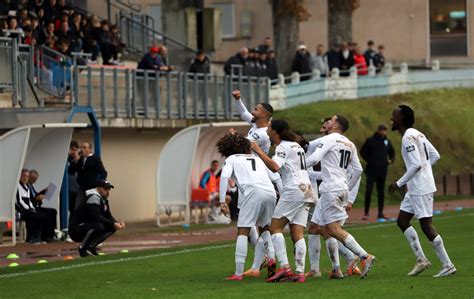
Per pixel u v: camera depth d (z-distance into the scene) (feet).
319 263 113.50
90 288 97.86
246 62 231.30
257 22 369.91
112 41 213.87
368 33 364.58
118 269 112.88
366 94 277.44
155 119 193.16
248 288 94.38
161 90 195.11
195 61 212.23
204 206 187.52
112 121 183.01
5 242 152.87
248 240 107.76
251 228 106.22
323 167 99.50
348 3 302.86
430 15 362.74
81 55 192.24
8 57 163.73
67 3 231.50
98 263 118.93
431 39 362.94
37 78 170.81
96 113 179.63
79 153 157.58
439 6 362.53
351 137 254.68
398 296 87.15
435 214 188.44
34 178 155.84
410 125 102.22
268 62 250.16
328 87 269.85
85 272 110.52
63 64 174.50
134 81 188.03
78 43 196.44
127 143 195.83
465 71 301.22
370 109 271.90
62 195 160.25
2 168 150.51
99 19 224.12
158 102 193.77
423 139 101.24
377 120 266.98
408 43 362.53
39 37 187.83
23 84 166.40
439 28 362.53
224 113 212.43
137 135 198.08
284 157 98.68
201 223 187.21
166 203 182.80
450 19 361.30
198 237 157.38
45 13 195.83
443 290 90.27
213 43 261.85
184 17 259.80
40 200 155.74
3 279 105.29
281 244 99.19
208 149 194.59
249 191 100.68
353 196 101.65
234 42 371.56
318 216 102.42
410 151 100.68
